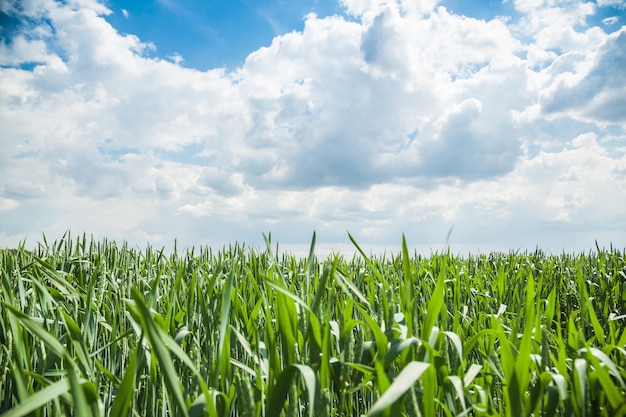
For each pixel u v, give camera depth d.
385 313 2.20
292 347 1.84
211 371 2.26
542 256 8.30
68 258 5.06
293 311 1.95
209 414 1.49
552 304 2.61
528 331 1.80
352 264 6.21
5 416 1.19
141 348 2.10
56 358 2.18
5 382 2.44
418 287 4.70
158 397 2.39
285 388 1.62
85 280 4.81
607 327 4.21
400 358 1.95
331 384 2.29
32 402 1.24
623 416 1.57
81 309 3.26
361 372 1.97
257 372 2.05
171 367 1.29
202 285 3.73
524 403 1.95
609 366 1.69
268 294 3.03
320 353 1.87
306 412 2.15
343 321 2.32
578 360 1.74
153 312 2.07
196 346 2.42
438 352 1.91
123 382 1.42
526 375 1.76
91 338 2.63
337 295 4.17
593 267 7.43
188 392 2.41
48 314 2.91
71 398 1.45
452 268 5.46
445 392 1.89
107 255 5.36
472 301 4.44
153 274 5.30
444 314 2.88
